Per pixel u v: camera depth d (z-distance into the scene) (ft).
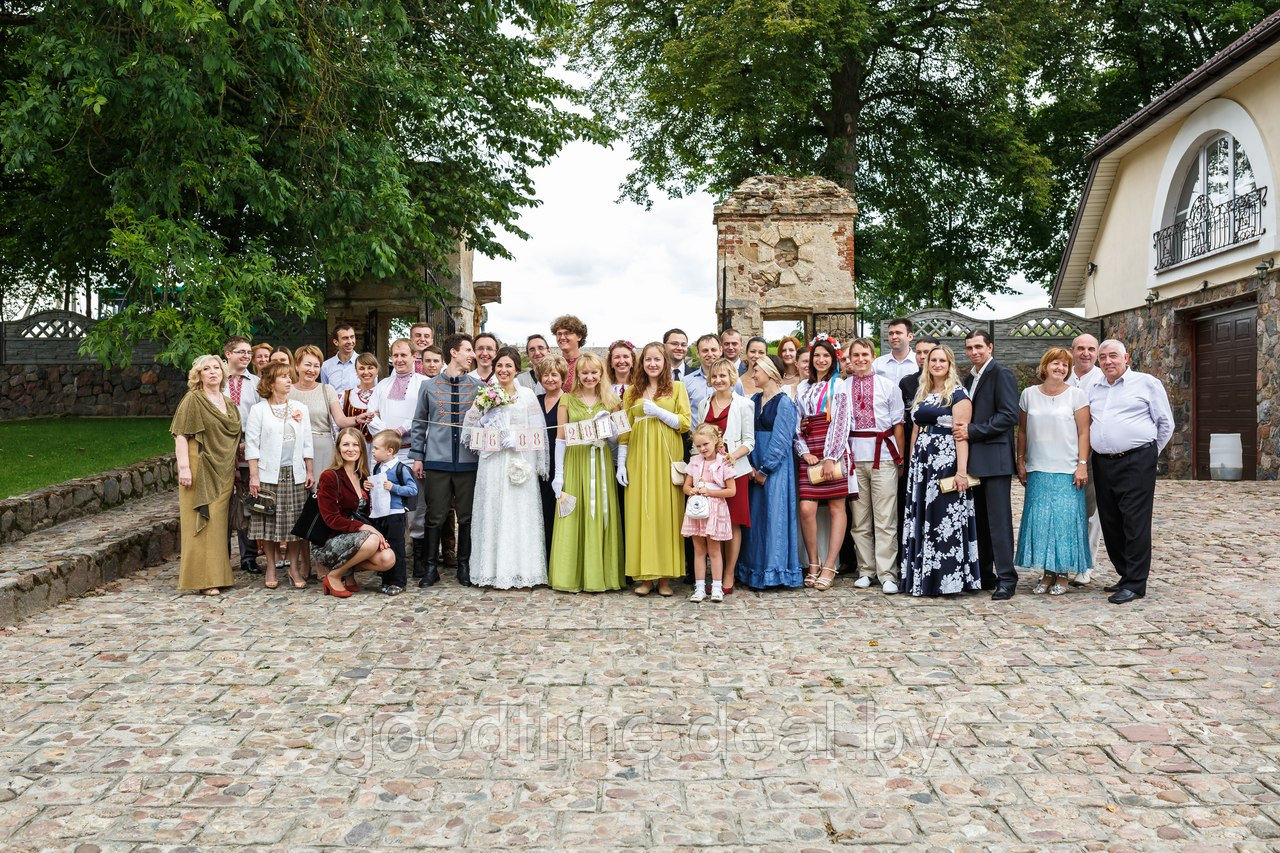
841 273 50.06
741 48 62.64
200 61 29.84
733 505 21.07
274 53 30.73
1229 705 13.91
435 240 46.93
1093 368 21.36
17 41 38.52
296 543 22.11
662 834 10.32
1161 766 11.87
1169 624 18.22
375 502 21.50
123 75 28.60
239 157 31.55
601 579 21.52
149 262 29.99
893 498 21.91
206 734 13.02
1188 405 50.47
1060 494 20.61
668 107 72.95
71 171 39.06
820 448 22.11
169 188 30.30
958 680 15.21
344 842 10.14
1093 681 15.05
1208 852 9.82
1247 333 45.16
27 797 11.11
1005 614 19.36
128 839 10.15
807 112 68.13
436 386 22.63
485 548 22.17
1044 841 10.10
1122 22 73.10
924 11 69.82
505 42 46.32
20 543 22.84
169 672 15.67
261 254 32.94
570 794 11.28
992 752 12.37
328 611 19.81
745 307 50.06
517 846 10.09
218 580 21.45
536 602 20.77
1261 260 41.75
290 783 11.53
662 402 21.44
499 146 51.11
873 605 20.39
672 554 21.13
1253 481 39.88
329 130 34.24
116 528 24.99
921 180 75.46
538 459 22.21
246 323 30.76
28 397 55.06
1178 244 49.83
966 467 20.66
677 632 18.25
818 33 62.08
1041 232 83.41
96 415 54.95
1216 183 47.42
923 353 22.95
